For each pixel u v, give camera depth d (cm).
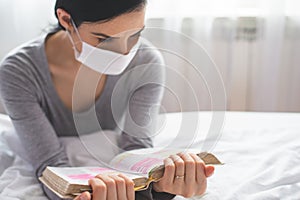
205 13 181
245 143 120
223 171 104
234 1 180
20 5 179
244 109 192
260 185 97
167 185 87
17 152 119
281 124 134
